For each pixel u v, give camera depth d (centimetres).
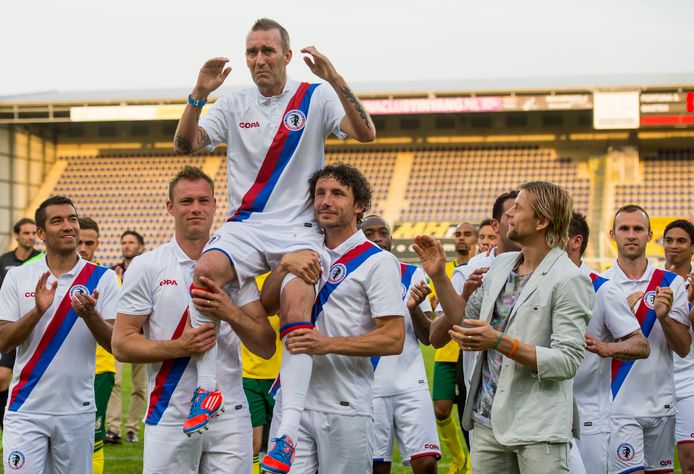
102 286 563
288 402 434
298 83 477
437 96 3231
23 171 3556
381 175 3509
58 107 3384
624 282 643
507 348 415
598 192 3294
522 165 3431
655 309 589
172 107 3334
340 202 454
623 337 529
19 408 535
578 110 3397
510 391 430
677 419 661
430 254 468
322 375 458
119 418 965
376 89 3522
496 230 592
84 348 550
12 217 3481
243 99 475
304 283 439
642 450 601
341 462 457
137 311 464
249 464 468
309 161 470
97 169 3700
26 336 524
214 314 435
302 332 431
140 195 3575
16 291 554
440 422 767
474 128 3544
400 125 3591
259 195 461
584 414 530
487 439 446
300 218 462
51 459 551
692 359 665
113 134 3756
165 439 454
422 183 3450
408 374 638
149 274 467
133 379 974
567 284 430
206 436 457
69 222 554
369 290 456
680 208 3183
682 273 730
